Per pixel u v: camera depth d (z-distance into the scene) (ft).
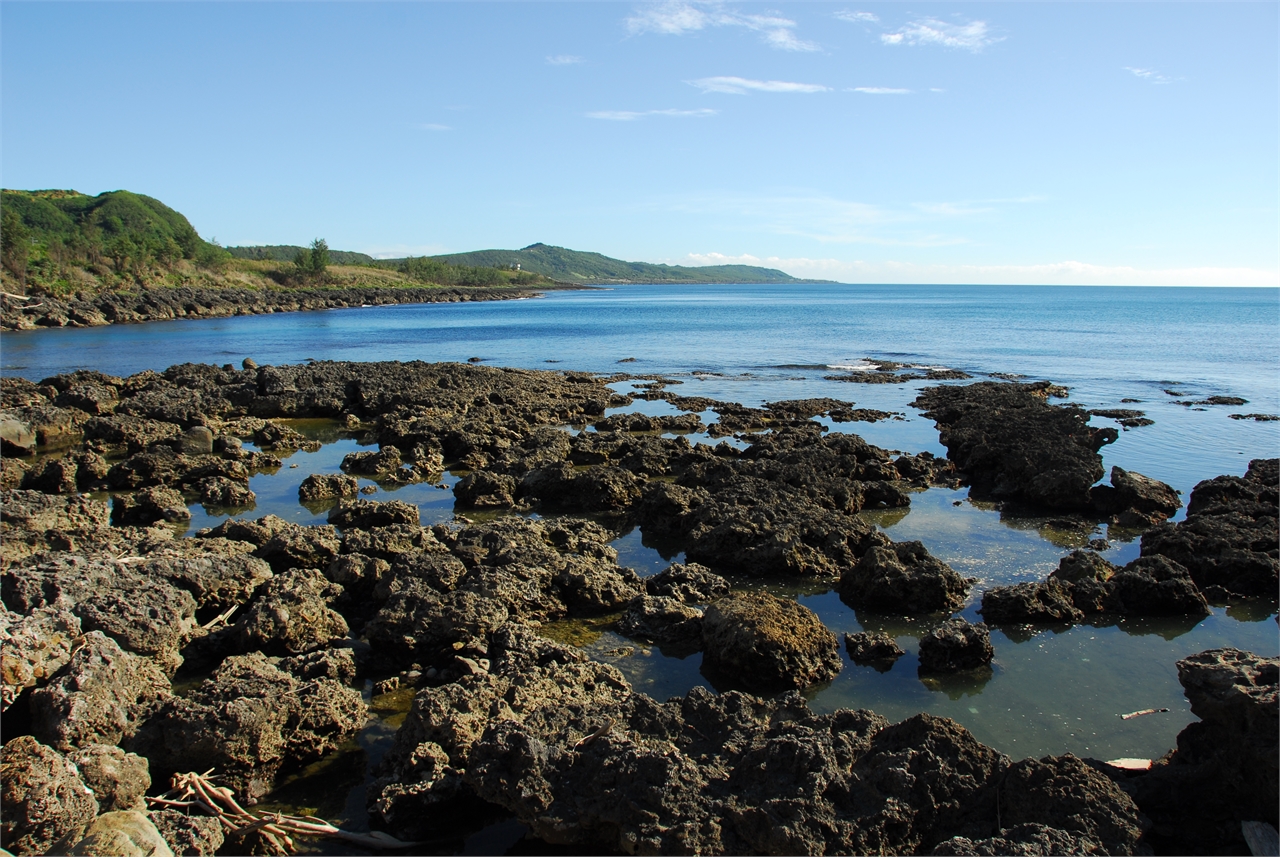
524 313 529.04
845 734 36.96
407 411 135.64
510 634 52.49
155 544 67.36
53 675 43.21
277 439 126.11
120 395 164.66
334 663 48.75
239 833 34.86
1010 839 30.12
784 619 51.98
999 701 48.93
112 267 504.84
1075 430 113.80
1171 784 34.32
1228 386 188.24
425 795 36.14
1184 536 71.10
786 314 529.04
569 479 91.66
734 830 31.78
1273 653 55.93
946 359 249.34
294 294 565.12
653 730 38.19
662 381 196.24
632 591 63.10
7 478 94.02
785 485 87.40
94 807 33.45
